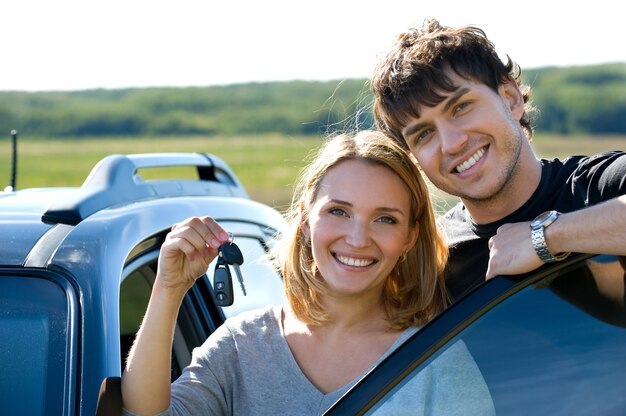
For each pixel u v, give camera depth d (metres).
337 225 2.87
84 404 2.55
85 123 64.56
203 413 2.87
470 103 2.96
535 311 2.38
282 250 3.12
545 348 2.34
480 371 2.31
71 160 53.88
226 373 2.93
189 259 2.78
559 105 64.19
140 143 61.41
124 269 2.89
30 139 61.38
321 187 2.93
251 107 67.25
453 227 3.21
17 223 2.95
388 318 2.98
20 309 2.68
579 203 2.90
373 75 3.13
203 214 3.65
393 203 2.88
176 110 67.25
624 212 2.38
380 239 2.87
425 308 3.00
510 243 2.49
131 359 2.74
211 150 58.69
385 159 2.91
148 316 2.76
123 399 2.72
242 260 2.79
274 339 2.95
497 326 2.35
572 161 3.02
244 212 4.07
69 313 2.67
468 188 2.99
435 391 2.30
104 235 2.88
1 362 2.62
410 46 3.04
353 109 3.39
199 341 3.35
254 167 51.50
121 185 3.37
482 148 2.97
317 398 2.85
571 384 2.30
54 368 2.60
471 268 3.13
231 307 3.62
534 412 2.27
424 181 3.00
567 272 2.47
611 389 2.31
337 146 2.95
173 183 3.95
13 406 2.56
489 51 3.01
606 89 65.88
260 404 2.88
